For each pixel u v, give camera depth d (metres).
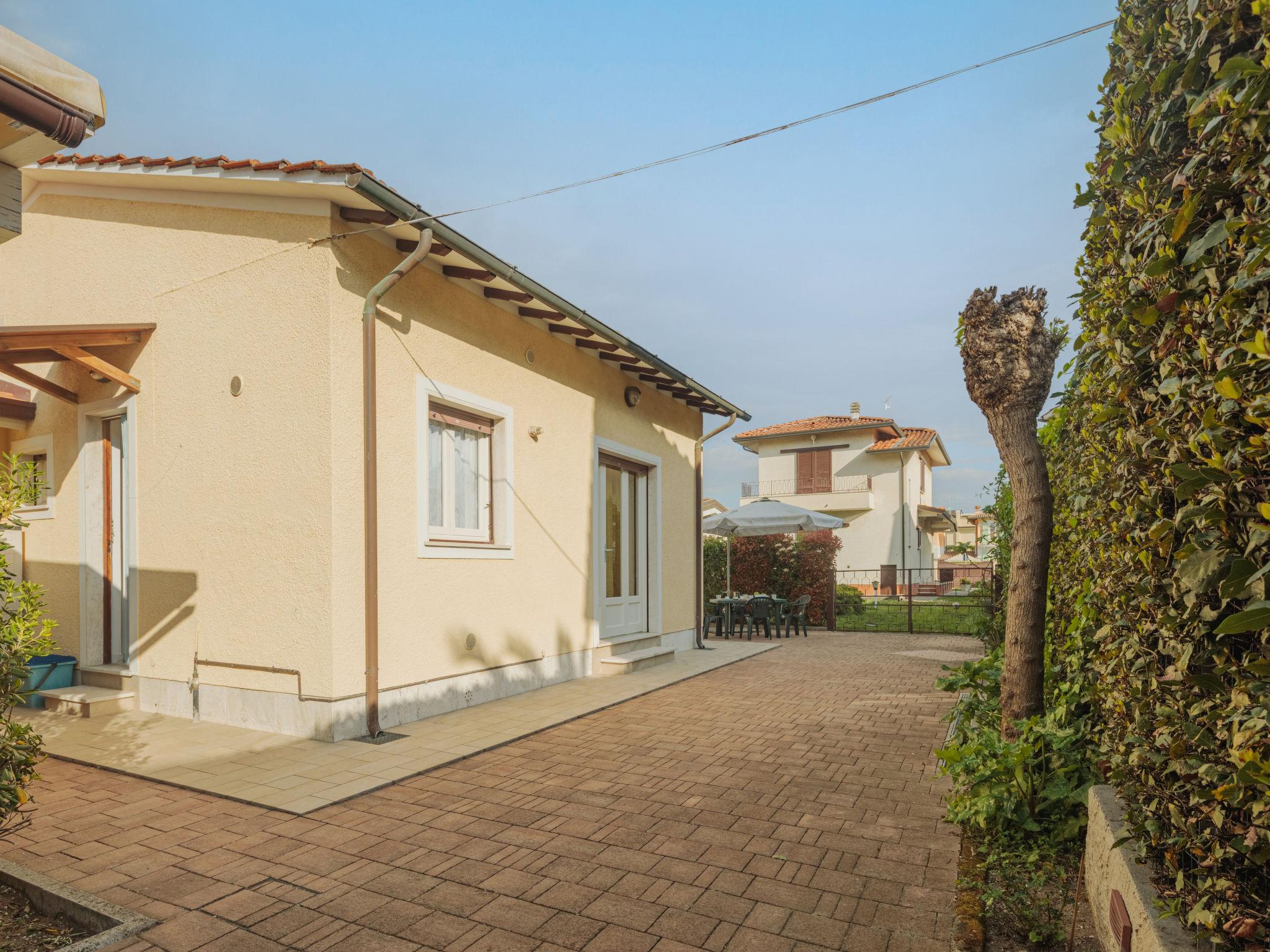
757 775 5.00
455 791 4.66
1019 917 3.02
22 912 3.23
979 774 3.80
